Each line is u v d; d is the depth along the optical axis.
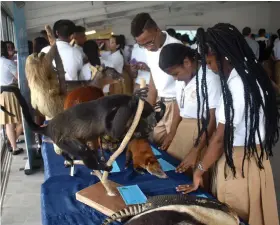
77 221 1.30
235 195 1.56
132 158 1.77
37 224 2.62
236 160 1.52
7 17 5.96
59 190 1.55
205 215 1.13
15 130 4.18
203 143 1.70
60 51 2.73
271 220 1.60
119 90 4.08
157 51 2.19
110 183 1.53
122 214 1.19
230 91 1.42
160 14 12.08
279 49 7.11
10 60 3.93
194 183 1.53
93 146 1.44
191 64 1.75
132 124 1.26
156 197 1.21
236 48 1.40
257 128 1.44
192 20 12.43
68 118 1.28
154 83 2.40
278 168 3.56
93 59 3.25
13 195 3.12
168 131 2.33
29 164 3.58
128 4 8.16
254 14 12.80
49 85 2.09
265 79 1.45
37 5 7.18
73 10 7.57
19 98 1.36
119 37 5.03
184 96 1.91
